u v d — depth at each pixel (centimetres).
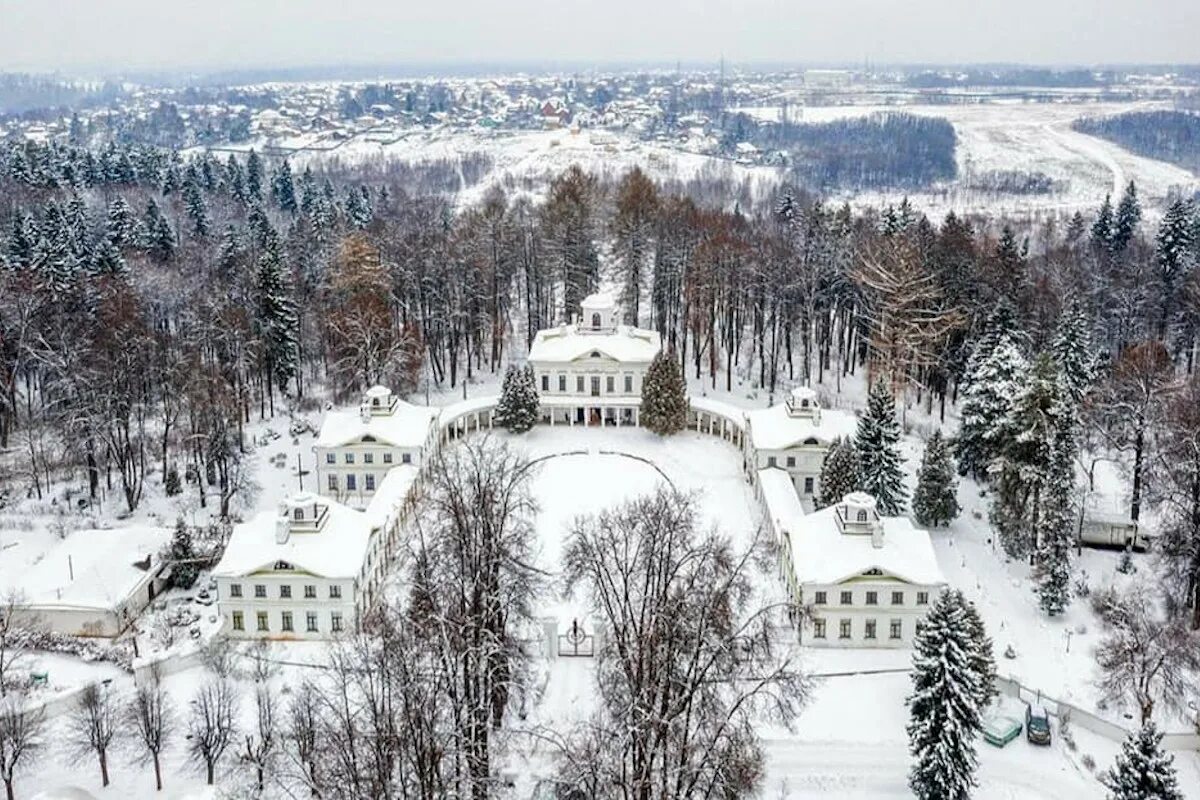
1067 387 10806
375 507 10069
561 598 8838
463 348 15775
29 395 11731
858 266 14462
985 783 7106
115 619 8769
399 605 8038
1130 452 11488
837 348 15475
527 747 7206
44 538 10262
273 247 14612
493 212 17488
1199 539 8794
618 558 7144
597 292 16488
